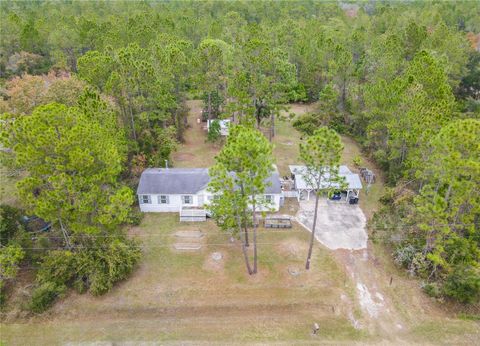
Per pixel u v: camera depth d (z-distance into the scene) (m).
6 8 112.06
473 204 27.19
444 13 101.00
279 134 57.62
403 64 56.59
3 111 40.25
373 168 47.66
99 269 27.97
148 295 28.36
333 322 26.52
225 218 31.16
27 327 26.03
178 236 34.72
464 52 67.06
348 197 40.06
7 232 30.53
